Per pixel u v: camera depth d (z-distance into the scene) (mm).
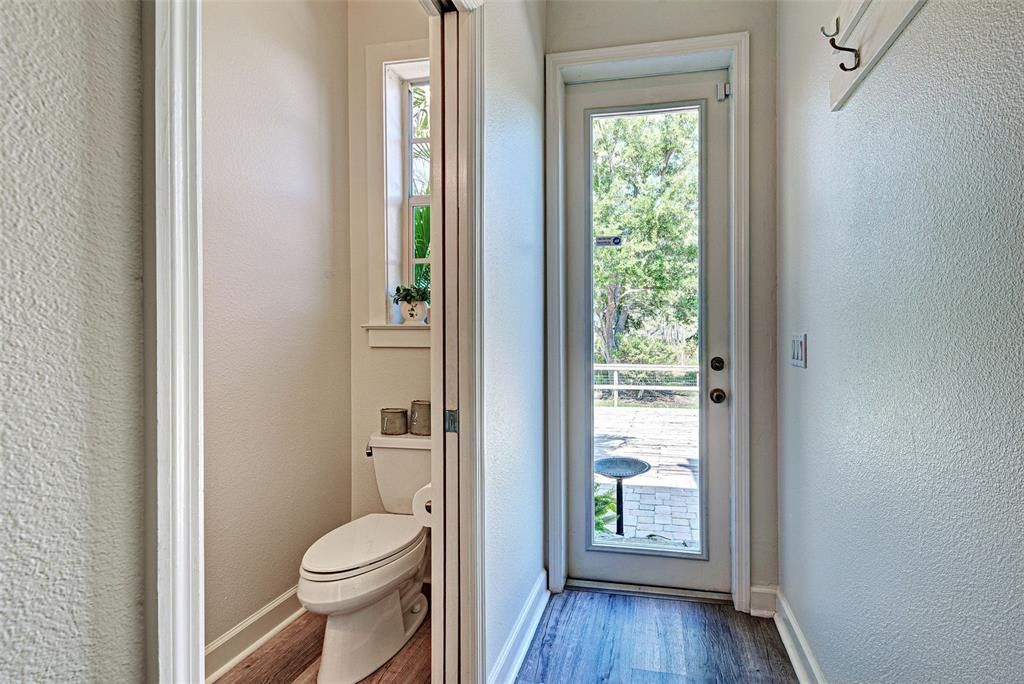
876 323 1129
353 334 2465
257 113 1942
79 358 405
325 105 2301
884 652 1098
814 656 1627
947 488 851
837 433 1385
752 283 2164
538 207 2217
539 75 2230
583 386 2455
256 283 1942
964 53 784
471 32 1415
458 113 1424
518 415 1868
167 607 457
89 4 412
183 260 470
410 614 2145
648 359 2418
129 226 440
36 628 379
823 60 1490
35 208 379
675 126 2379
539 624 2105
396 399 2414
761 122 2143
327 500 2314
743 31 2146
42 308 383
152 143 452
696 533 2369
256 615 1938
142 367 449
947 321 844
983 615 757
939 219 864
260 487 1960
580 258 2449
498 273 1624
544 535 2371
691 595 2326
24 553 374
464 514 1428
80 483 406
